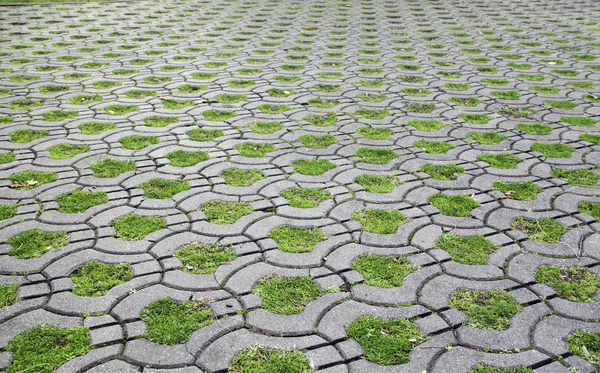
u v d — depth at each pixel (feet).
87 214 11.65
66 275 9.72
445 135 16.06
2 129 16.12
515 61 24.25
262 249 10.52
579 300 9.23
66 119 17.01
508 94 19.74
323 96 19.42
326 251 10.49
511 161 14.35
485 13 36.24
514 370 7.82
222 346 8.21
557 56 25.07
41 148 14.88
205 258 10.23
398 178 13.39
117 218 11.51
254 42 27.48
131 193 12.54
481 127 16.67
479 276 9.82
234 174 13.50
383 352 8.13
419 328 8.61
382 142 15.52
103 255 10.29
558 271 9.95
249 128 16.43
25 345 8.16
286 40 27.96
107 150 14.80
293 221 11.47
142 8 36.83
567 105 18.58
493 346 8.26
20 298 9.13
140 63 23.36
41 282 9.54
